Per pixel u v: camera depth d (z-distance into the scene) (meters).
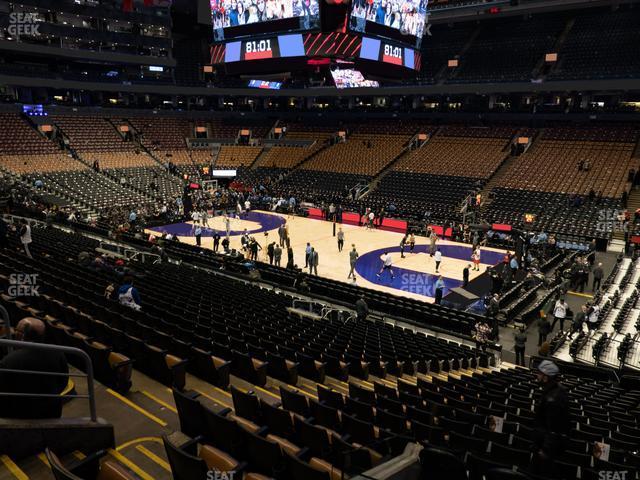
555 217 31.97
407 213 36.56
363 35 22.86
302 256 27.53
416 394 9.19
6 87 45.31
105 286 12.34
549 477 4.75
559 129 41.81
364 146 48.59
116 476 4.22
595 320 17.02
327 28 22.02
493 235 31.34
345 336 12.81
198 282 17.20
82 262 14.98
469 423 6.71
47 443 4.56
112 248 21.88
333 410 6.43
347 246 30.22
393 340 13.69
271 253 24.55
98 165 42.56
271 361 9.09
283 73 25.39
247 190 45.72
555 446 4.69
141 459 5.05
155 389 7.02
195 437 5.19
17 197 31.72
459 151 43.41
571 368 14.70
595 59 42.28
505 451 5.59
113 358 6.82
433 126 48.59
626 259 27.14
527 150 40.66
